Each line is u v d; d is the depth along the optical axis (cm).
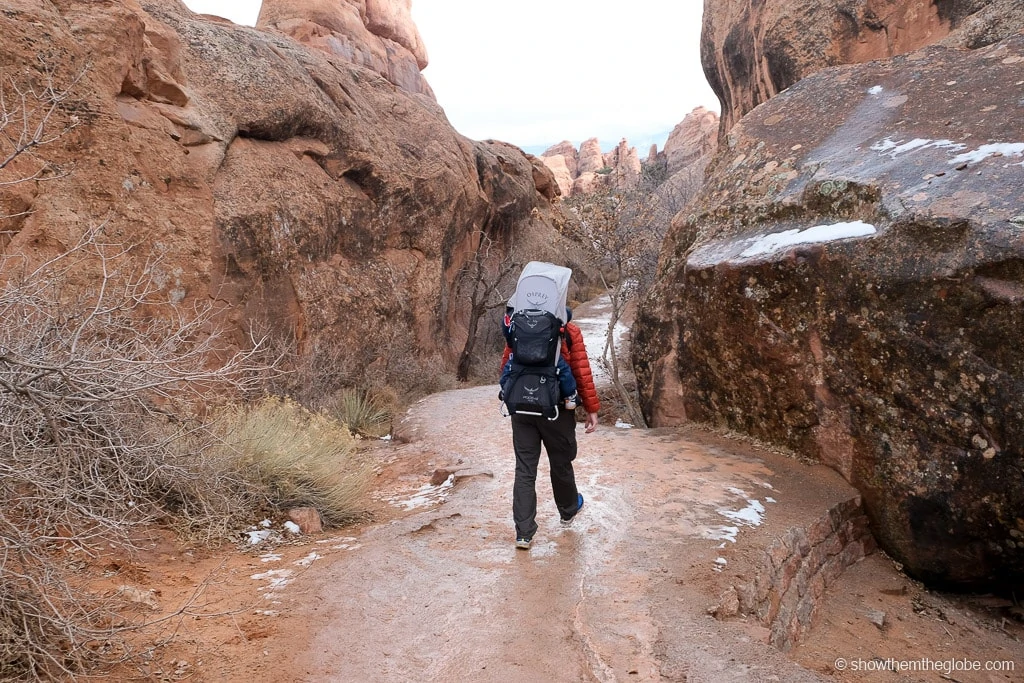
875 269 588
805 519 530
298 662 316
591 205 1287
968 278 531
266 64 1273
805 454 667
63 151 838
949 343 544
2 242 752
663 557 439
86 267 810
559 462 469
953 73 770
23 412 365
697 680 306
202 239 1009
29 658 268
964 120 686
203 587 337
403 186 1552
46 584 287
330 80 1474
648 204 1620
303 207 1221
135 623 339
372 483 676
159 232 945
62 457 374
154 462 446
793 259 643
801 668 318
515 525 473
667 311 838
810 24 1881
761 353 685
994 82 713
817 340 636
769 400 695
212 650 323
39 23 833
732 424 746
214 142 1103
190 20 1238
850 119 811
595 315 2462
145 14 1066
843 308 611
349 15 2803
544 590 396
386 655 328
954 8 1588
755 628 377
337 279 1296
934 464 560
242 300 1067
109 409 422
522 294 448
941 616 524
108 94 916
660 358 839
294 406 722
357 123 1496
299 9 2652
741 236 762
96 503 400
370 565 434
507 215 2436
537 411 428
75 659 287
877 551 607
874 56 1778
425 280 1609
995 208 548
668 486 578
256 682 296
